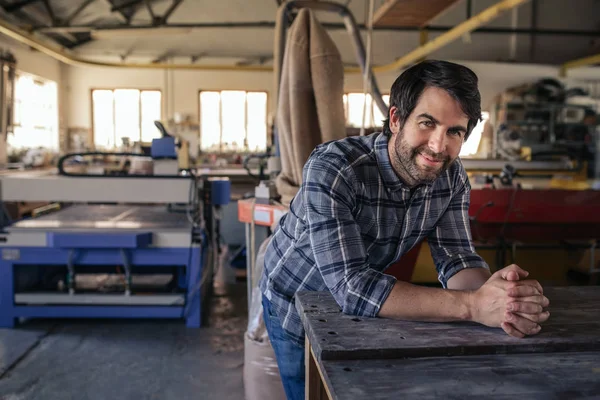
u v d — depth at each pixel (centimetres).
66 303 298
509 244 328
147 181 292
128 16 859
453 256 119
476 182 416
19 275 304
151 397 221
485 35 927
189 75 994
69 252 291
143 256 297
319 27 239
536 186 440
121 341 283
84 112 991
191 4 879
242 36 971
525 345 88
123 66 853
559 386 74
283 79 245
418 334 92
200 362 257
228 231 541
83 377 239
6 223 314
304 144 234
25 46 820
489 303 93
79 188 290
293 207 123
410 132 96
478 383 75
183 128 969
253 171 677
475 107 94
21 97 820
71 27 724
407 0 412
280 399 190
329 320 99
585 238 329
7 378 237
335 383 75
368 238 114
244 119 1012
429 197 115
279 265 129
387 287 97
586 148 816
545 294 122
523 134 813
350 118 973
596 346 90
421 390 73
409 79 95
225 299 365
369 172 108
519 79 896
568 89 847
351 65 966
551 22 909
